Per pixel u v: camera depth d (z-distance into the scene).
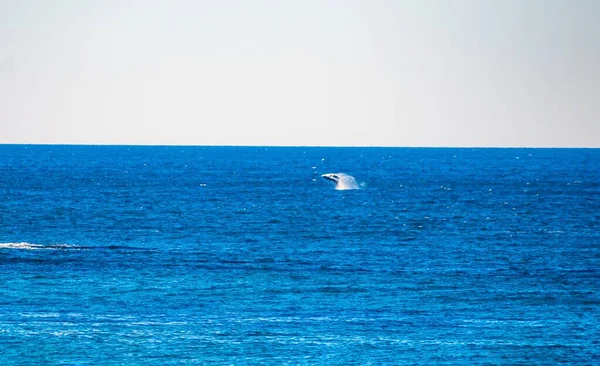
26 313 161.50
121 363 133.00
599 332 153.38
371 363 134.75
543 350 142.12
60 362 132.88
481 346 144.00
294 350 140.38
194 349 140.38
